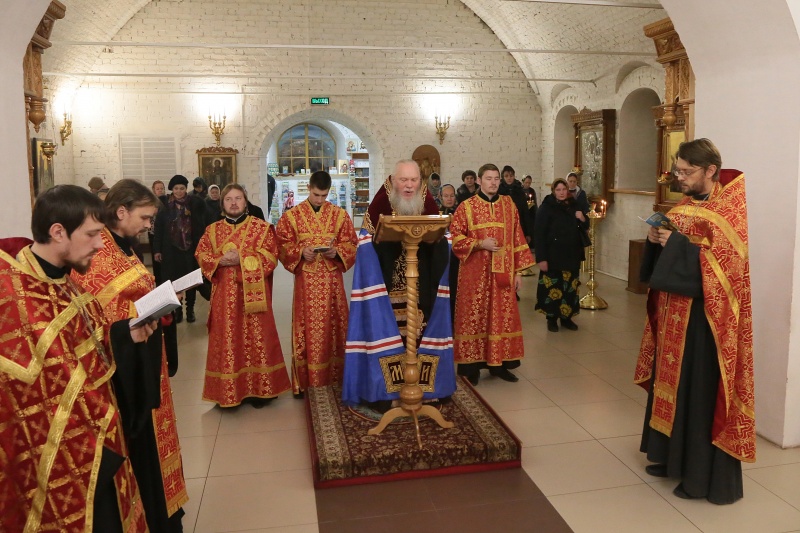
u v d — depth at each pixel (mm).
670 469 3154
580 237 6504
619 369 5301
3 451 1739
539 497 3211
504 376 5020
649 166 9766
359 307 3729
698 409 3070
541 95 12367
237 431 4129
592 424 4129
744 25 3639
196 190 8711
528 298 8352
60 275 1853
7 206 3537
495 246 4738
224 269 4355
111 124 11422
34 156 9312
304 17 11648
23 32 3537
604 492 3252
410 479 3426
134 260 2488
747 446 3020
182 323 7234
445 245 3721
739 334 3021
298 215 4578
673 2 3957
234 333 4355
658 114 8391
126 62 11258
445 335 3793
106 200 2443
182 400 4723
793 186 3557
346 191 16094
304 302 4551
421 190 3727
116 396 2045
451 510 3109
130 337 1998
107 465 1813
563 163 12258
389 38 11992
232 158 11727
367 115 12172
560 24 10062
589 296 7699
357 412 3996
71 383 1767
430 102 12305
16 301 1734
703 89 4098
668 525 2941
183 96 11570
